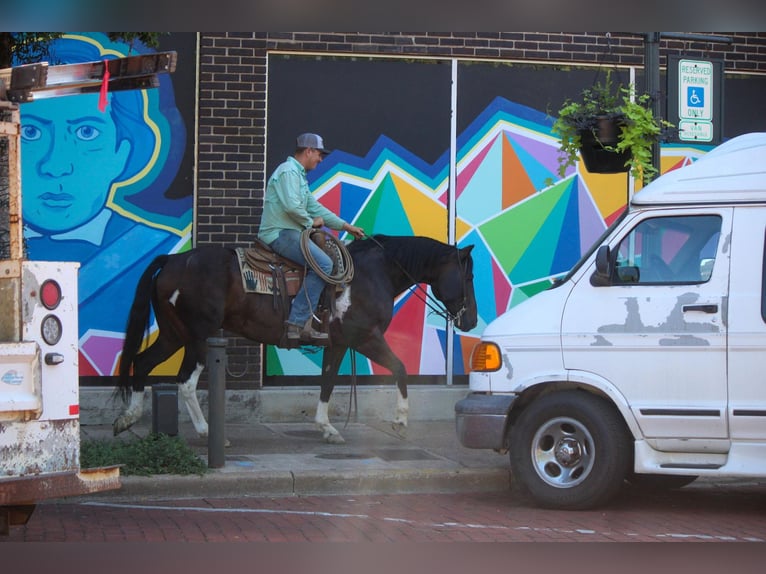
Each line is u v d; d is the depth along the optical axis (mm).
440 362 12445
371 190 12297
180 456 8828
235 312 10172
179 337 10273
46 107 11602
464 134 12508
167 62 6348
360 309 10367
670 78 9961
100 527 7457
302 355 12125
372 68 12305
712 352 7844
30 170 11570
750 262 7895
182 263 10094
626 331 8070
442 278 10703
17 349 5758
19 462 5797
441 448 10422
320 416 10641
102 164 11719
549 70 12719
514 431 8273
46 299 5953
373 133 12305
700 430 7855
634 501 8656
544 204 12695
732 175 8156
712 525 7633
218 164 11859
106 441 9703
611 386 8062
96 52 11672
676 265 8125
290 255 10188
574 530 7434
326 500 8625
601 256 8078
